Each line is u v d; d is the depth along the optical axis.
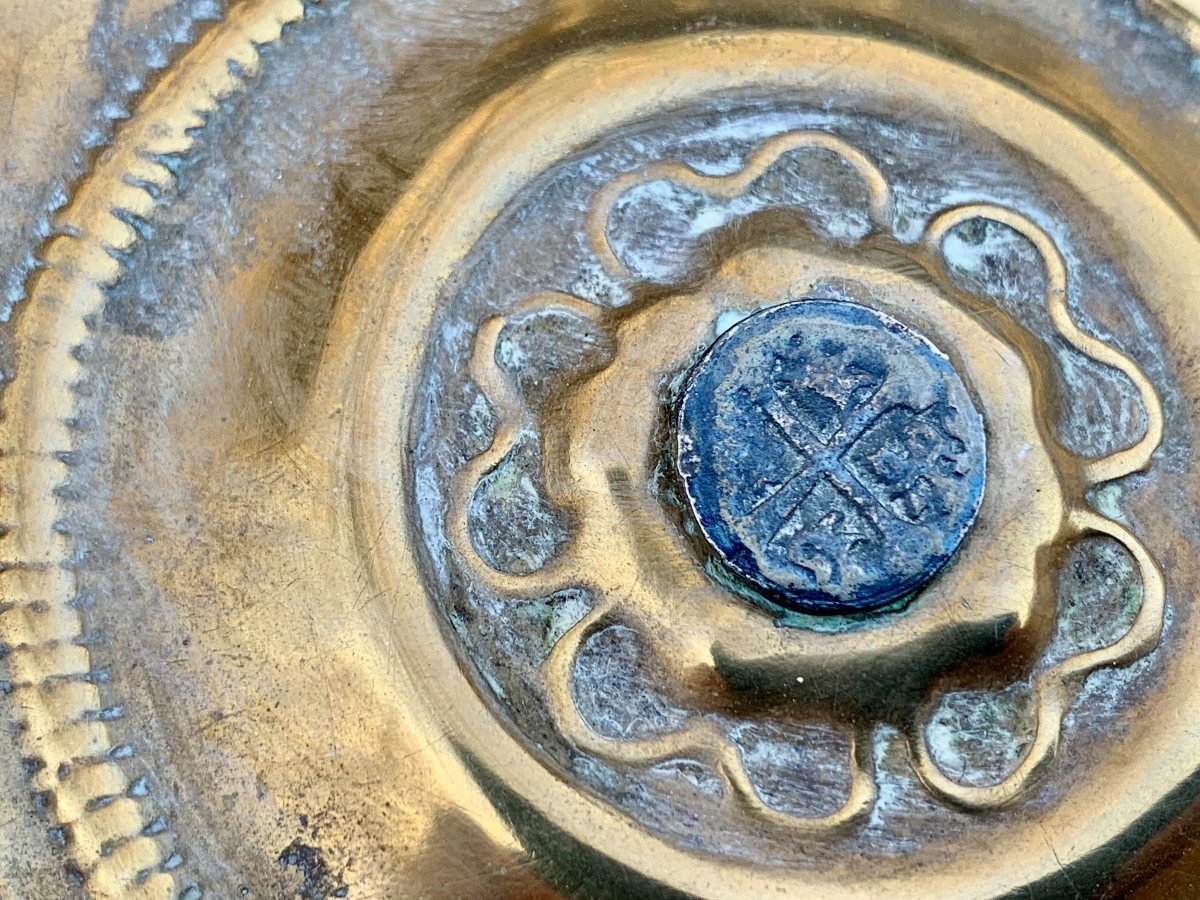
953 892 0.09
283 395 0.10
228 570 0.10
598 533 0.10
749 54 0.11
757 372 0.10
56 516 0.10
